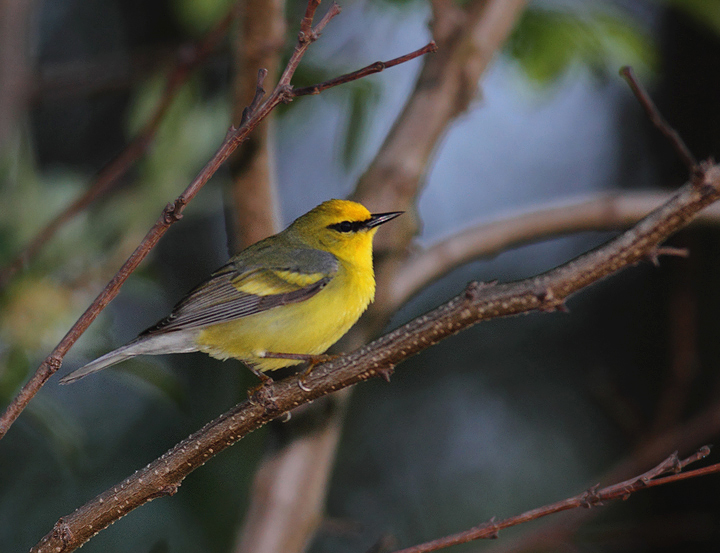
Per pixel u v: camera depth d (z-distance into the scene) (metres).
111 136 16.53
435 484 14.28
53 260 8.98
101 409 12.85
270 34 7.38
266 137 7.85
